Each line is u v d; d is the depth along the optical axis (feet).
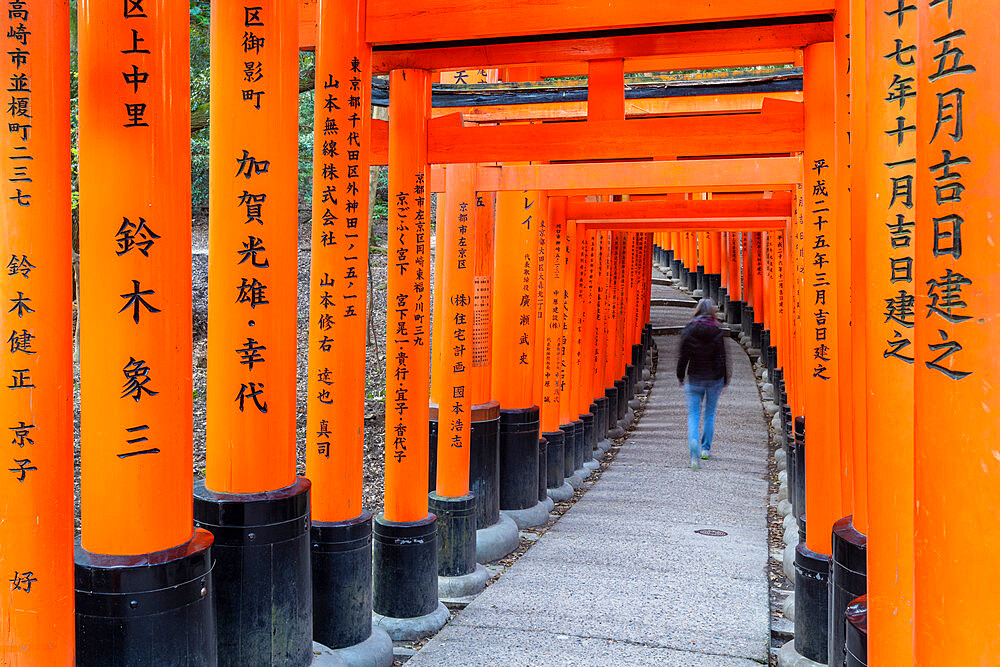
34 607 8.33
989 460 4.53
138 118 9.10
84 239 9.24
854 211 10.26
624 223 33.55
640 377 51.90
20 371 8.25
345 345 14.64
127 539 9.44
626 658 14.38
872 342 8.24
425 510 17.34
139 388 9.34
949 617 4.66
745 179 21.07
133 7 9.02
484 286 23.27
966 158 4.65
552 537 22.50
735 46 14.90
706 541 22.00
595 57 15.83
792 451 25.53
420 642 16.43
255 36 11.63
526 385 25.59
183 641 9.57
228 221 11.85
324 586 14.52
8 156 8.18
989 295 4.55
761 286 58.85
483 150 16.30
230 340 11.97
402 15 14.79
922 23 4.94
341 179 14.44
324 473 14.73
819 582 14.12
